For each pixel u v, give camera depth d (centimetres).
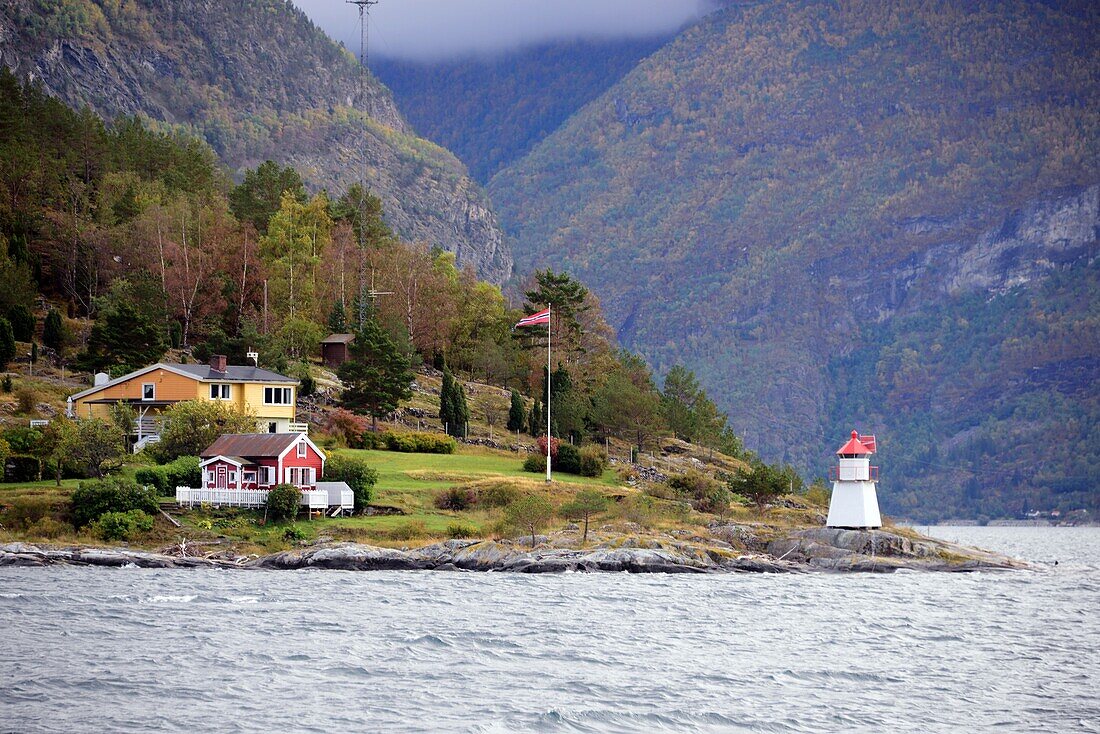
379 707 11725
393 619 16725
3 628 15025
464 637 15488
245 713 11431
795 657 15025
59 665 13100
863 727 11606
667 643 15638
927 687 13400
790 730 11444
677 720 11619
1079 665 14875
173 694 12025
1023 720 11931
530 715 11550
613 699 12338
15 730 10719
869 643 16238
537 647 15000
